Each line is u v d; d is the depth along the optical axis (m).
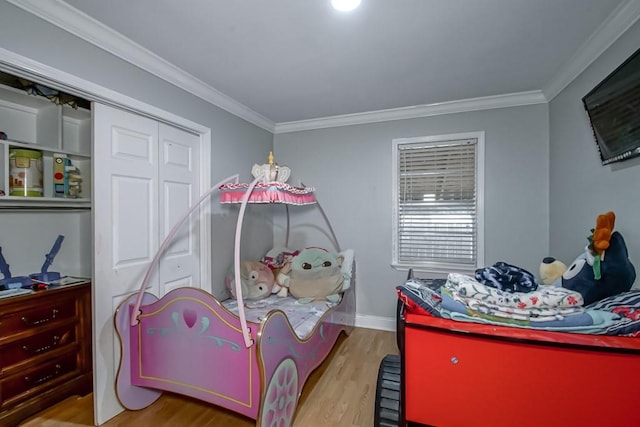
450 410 1.05
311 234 3.48
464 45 1.88
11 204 1.77
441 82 2.44
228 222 2.82
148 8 1.52
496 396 1.00
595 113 1.79
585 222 2.03
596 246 1.38
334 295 2.69
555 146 2.48
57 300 1.90
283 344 1.62
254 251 3.26
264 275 2.83
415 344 1.10
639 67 1.40
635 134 1.46
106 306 1.80
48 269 2.12
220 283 2.71
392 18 1.62
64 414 1.82
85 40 1.63
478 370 1.02
